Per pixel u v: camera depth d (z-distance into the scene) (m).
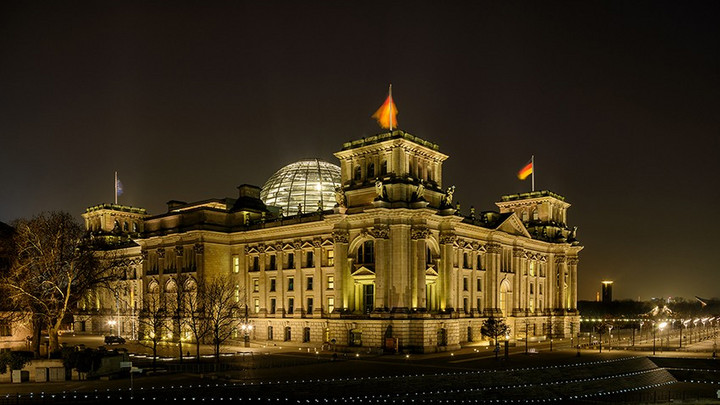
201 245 109.38
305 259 103.94
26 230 79.19
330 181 137.38
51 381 60.75
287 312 105.69
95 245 106.69
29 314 80.12
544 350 97.56
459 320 100.00
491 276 111.00
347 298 95.44
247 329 103.50
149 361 75.56
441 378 63.69
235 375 63.22
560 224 140.00
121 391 53.34
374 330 88.94
